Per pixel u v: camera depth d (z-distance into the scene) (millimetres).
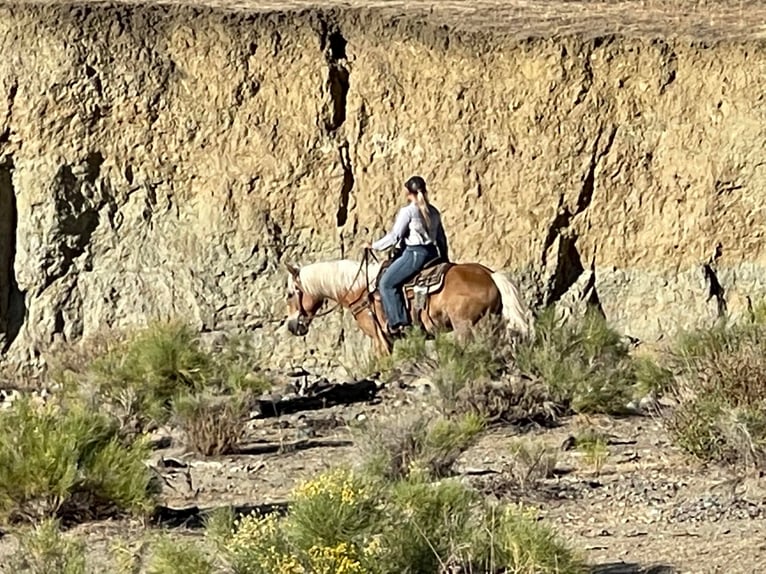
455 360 16875
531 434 15602
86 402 15836
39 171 26203
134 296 25859
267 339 25734
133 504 11562
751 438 12789
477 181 26266
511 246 26109
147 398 15906
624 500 12195
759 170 26219
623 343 19516
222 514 9734
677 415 13789
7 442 11438
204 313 25828
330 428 16594
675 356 16844
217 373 17375
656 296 26078
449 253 26141
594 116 26359
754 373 13500
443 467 12828
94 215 26250
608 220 26312
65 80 26312
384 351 19391
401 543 8875
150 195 26391
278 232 26281
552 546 8977
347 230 26281
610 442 14953
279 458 14664
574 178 26297
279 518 10102
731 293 26125
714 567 10031
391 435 12820
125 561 9406
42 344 25594
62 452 11344
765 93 26297
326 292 19750
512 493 12398
